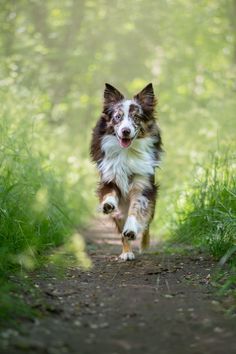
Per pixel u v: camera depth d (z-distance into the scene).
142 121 9.99
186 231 11.31
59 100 27.06
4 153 9.97
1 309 5.76
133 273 8.59
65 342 5.29
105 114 10.17
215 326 5.89
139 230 9.57
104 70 29.61
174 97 25.28
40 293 6.88
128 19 28.42
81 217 16.86
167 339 5.52
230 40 26.09
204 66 25.95
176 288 7.50
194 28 26.80
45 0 27.34
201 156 16.20
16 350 4.95
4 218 8.57
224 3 26.00
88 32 28.66
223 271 8.32
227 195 10.04
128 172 9.95
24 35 23.38
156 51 29.41
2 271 7.17
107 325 5.87
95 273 8.55
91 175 21.61
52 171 13.19
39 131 14.26
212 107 20.97
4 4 22.52
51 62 27.59
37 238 9.54
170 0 27.92
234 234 9.04
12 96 13.56
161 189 17.58
